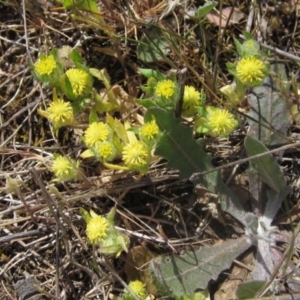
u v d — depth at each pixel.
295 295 0.15
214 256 0.16
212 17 0.19
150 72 0.17
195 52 0.18
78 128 0.18
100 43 0.19
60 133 0.18
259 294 0.15
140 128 0.15
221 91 0.16
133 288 0.15
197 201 0.17
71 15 0.17
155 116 0.16
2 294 0.17
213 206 0.17
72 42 0.19
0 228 0.18
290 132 0.17
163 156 0.16
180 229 0.17
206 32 0.18
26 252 0.17
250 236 0.16
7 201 0.18
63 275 0.17
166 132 0.16
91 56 0.19
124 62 0.19
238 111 0.16
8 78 0.19
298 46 0.19
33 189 0.18
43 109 0.19
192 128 0.16
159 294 0.16
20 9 0.19
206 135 0.18
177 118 0.16
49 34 0.19
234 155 0.17
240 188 0.17
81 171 0.17
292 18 0.19
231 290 0.16
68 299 0.17
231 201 0.17
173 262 0.16
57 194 0.16
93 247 0.16
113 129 0.16
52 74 0.16
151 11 0.19
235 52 0.18
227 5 0.19
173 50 0.17
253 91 0.17
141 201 0.18
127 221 0.17
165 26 0.18
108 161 0.17
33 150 0.19
